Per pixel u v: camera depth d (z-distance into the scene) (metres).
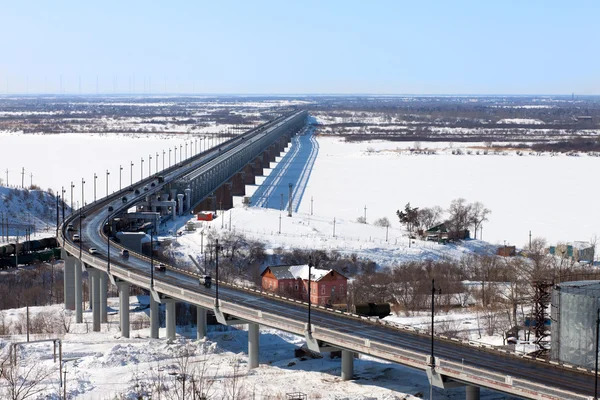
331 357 115.81
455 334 126.31
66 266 158.88
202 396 95.25
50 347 122.75
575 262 184.25
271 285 154.00
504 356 88.62
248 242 193.00
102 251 152.50
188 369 109.31
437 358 83.81
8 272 183.62
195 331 137.25
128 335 134.25
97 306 141.12
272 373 107.06
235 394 96.44
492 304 149.25
